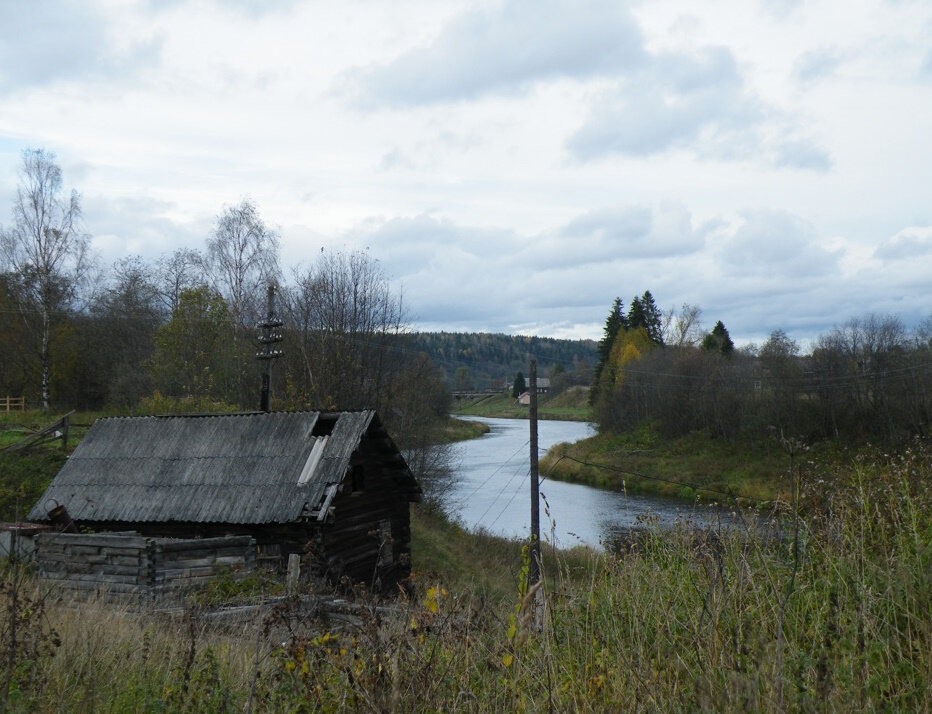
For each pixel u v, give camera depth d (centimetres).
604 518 2944
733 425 4291
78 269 4247
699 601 489
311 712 419
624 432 5119
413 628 466
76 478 1717
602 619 505
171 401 3116
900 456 647
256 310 3953
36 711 466
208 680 495
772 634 439
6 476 2094
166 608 1032
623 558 586
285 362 3469
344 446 1609
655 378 5059
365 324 3481
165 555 1236
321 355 3353
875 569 494
